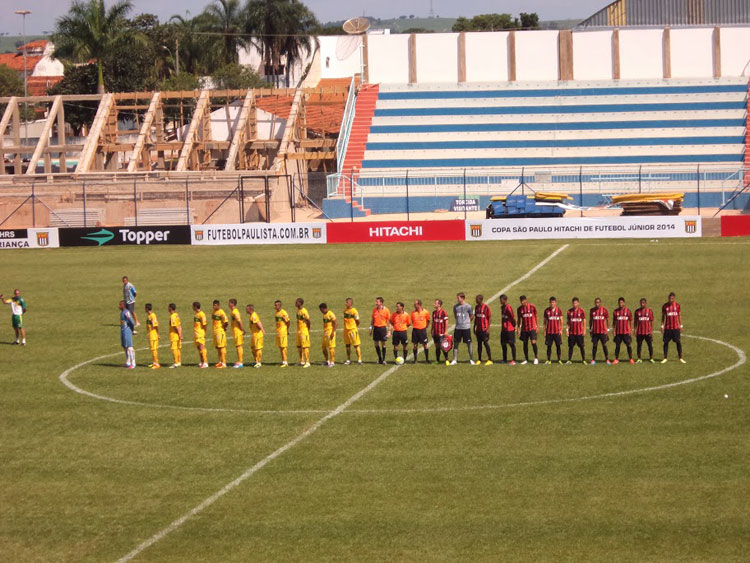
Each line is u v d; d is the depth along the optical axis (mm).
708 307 74375
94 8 182125
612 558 32156
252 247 111688
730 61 161625
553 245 104812
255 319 60562
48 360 64562
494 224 110250
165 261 104438
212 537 34812
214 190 136500
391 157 150375
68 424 49062
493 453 42656
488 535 34156
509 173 144625
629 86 159000
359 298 81438
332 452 43531
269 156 175375
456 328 60406
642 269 89938
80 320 78312
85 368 61906
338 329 72375
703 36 161500
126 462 43000
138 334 73250
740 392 51219
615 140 149750
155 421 49219
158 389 55781
